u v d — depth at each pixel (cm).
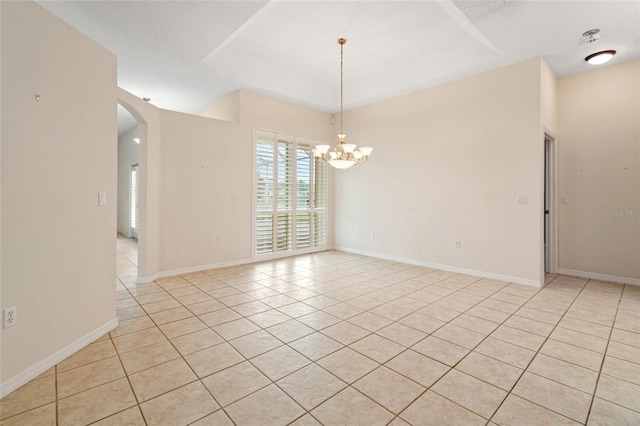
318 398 173
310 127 592
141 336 249
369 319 284
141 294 353
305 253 598
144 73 438
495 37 340
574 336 249
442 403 169
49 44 205
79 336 228
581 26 317
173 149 431
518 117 393
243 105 498
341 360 213
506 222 405
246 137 504
